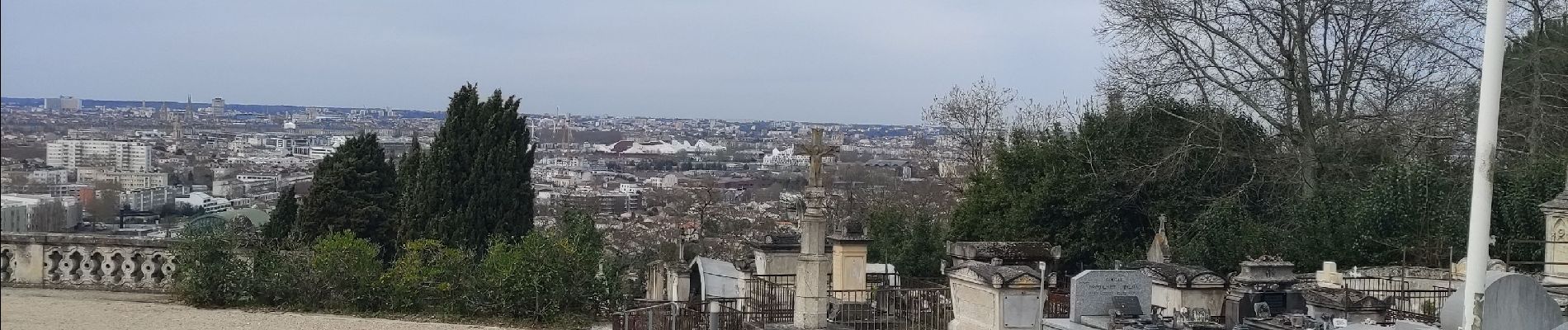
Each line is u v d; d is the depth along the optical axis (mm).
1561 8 37125
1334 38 37188
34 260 22844
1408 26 36531
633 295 26344
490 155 32312
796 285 22828
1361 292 22578
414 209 32031
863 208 48281
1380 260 31562
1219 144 36969
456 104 32938
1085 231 36969
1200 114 38062
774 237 29234
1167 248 30438
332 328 20562
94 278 23109
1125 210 37562
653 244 45938
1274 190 37125
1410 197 31391
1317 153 37031
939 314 23781
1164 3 37156
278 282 22719
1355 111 38219
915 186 54656
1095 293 20297
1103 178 36594
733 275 28000
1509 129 35156
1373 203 31750
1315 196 34969
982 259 28312
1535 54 34375
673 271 26734
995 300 20188
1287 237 32969
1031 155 38375
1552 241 22094
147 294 22891
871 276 30172
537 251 22984
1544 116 34500
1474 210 13758
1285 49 36188
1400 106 37938
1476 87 36969
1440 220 30672
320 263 22891
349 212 32719
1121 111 38500
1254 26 36906
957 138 53469
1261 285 21906
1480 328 13875
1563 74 35094
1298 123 38000
